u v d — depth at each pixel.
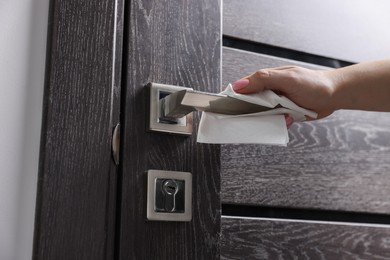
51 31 0.71
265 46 0.98
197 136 0.73
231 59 0.93
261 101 0.71
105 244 0.68
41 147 0.67
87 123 0.69
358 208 1.00
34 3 0.72
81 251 0.66
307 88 0.76
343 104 0.81
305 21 1.03
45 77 0.70
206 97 0.69
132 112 0.74
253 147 0.91
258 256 0.87
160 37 0.78
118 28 0.75
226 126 0.71
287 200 0.93
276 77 0.74
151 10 0.78
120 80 0.74
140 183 0.72
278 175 0.93
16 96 0.69
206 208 0.76
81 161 0.68
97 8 0.73
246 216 0.89
